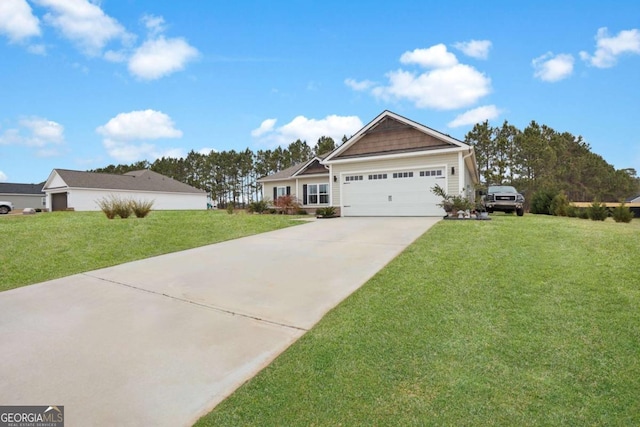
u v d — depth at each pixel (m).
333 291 4.84
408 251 6.84
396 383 2.65
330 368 2.89
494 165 34.72
